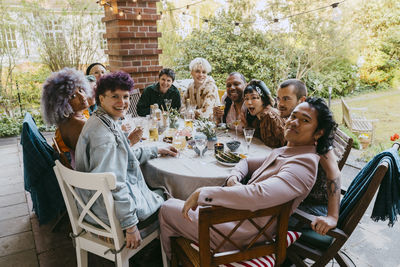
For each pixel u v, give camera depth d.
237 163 1.88
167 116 2.80
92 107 3.02
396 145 1.58
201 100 3.48
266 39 7.57
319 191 1.62
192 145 2.29
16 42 5.47
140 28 4.26
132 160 1.67
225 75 7.21
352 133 5.30
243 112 2.54
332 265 1.96
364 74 7.88
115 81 1.54
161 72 3.46
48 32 5.48
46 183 2.30
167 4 7.68
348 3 7.36
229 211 1.21
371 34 7.45
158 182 1.94
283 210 1.30
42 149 2.21
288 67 7.85
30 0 5.27
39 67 5.81
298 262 1.60
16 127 4.98
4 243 2.23
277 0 7.57
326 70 8.26
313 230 1.51
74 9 5.48
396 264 2.00
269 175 1.43
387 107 6.91
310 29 7.69
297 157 1.35
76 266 1.99
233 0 7.67
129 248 1.55
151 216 1.73
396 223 2.46
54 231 2.36
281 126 2.14
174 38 7.82
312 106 1.43
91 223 1.61
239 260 1.34
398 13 7.04
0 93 5.51
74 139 1.93
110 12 4.27
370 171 1.51
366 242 2.23
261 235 1.35
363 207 1.37
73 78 1.85
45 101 1.82
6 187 3.11
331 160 1.52
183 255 1.52
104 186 1.38
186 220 1.53
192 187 1.80
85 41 5.73
